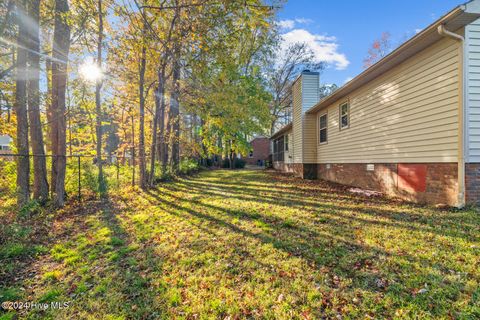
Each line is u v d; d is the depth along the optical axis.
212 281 2.57
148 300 2.31
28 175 5.77
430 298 2.10
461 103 4.40
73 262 3.14
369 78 7.10
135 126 15.09
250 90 9.62
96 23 6.83
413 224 3.93
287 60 25.47
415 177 5.55
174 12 4.95
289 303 2.17
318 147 11.77
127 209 6.05
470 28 4.41
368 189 7.46
